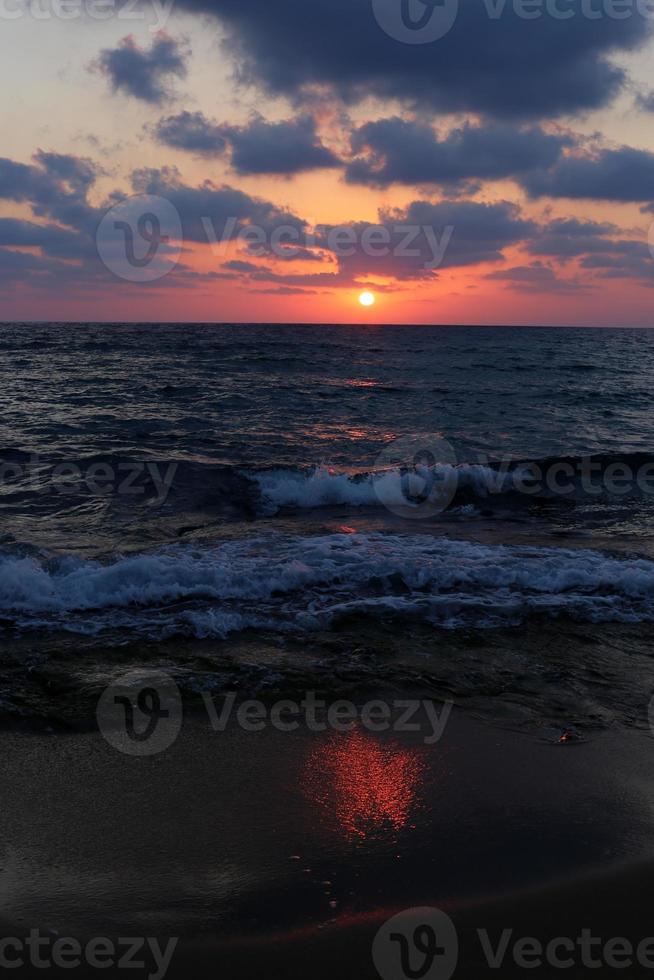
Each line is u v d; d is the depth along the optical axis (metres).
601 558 6.76
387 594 5.83
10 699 3.99
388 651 4.80
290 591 5.82
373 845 2.89
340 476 9.99
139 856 2.80
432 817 3.09
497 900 2.57
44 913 2.48
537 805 3.18
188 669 4.46
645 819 3.09
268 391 20.00
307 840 2.92
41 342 40.97
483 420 16.38
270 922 2.45
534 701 4.19
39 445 11.84
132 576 5.77
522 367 30.61
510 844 2.90
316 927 2.43
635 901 2.57
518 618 5.39
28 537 7.19
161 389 19.59
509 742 3.73
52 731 3.72
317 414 16.48
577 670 4.59
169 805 3.14
